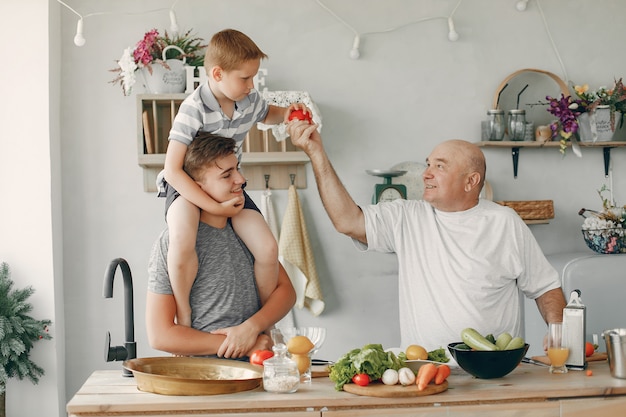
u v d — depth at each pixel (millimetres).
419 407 2025
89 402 1976
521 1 4234
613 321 3729
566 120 4066
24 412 3678
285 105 3859
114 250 3928
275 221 4004
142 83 3941
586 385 2145
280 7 4059
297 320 4055
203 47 3830
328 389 2123
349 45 4113
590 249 4242
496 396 2061
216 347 2371
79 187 3912
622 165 4332
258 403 1982
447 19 4195
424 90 4172
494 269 2934
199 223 2439
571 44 4301
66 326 3893
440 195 2988
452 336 2891
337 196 2971
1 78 3701
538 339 3842
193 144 2436
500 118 4078
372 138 4129
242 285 2479
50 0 3750
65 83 3914
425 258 2994
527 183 4262
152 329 2367
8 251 3695
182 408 1960
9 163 3703
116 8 3949
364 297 4117
